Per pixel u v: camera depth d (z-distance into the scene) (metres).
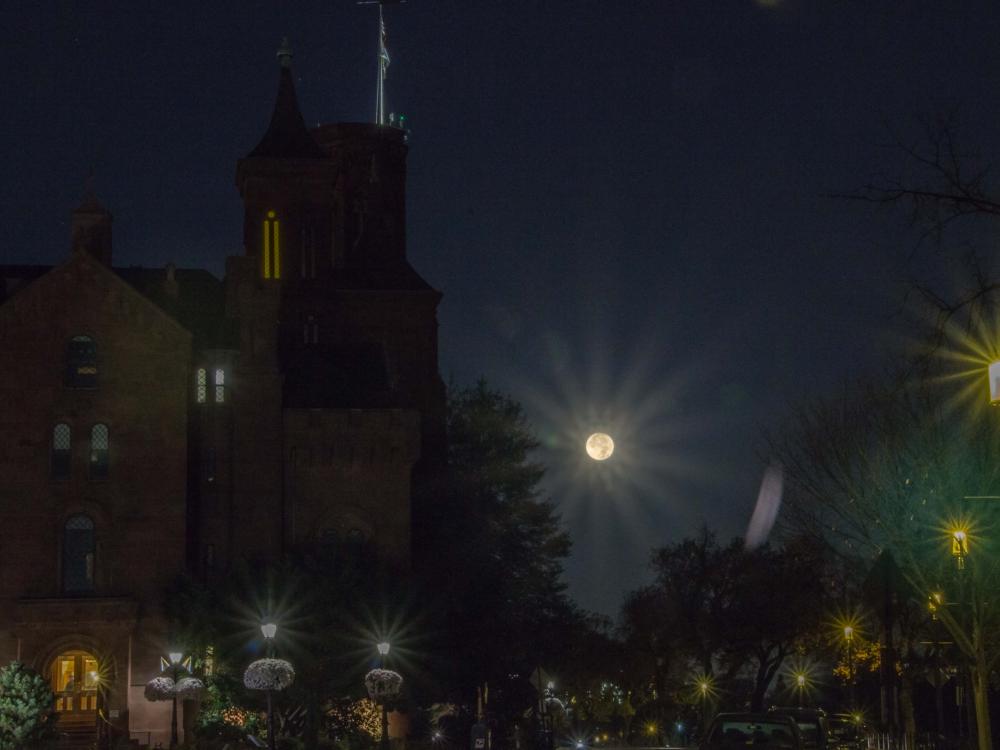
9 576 58.88
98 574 59.50
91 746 53.72
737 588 85.44
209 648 55.84
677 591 86.88
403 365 83.31
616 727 102.00
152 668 58.50
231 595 55.62
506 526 80.50
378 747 51.94
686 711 96.44
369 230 86.06
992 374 20.98
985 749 38.69
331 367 67.75
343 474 64.31
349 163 97.00
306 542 63.41
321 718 55.41
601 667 93.50
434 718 63.75
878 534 48.06
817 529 53.47
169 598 58.28
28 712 52.06
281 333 81.38
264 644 54.25
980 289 20.30
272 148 82.06
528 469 84.25
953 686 69.12
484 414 84.56
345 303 82.94
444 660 58.00
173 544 59.97
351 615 55.28
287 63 83.94
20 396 59.84
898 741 48.97
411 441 64.56
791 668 95.62
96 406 60.28
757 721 29.09
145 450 60.44
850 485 46.88
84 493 59.72
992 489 42.97
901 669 54.69
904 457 45.62
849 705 74.75
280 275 81.62
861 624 65.06
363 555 60.34
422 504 73.31
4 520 59.12
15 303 60.25
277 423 64.00
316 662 54.38
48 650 57.53
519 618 74.88
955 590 43.69
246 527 63.12
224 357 64.25
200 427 63.72
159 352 61.06
